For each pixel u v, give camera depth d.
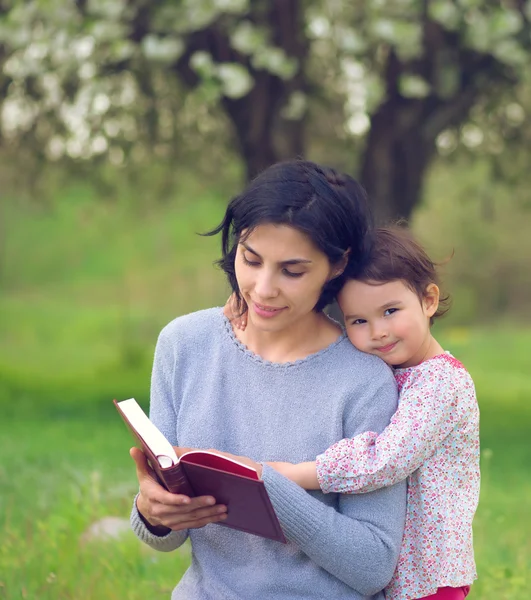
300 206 2.36
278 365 2.54
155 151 8.95
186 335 2.68
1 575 4.30
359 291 2.65
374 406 2.50
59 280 21.14
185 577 2.66
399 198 7.73
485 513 5.49
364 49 6.71
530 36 6.92
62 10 6.66
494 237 20.56
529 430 9.84
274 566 2.48
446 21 6.52
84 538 4.70
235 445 2.54
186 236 21.02
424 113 7.46
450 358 2.73
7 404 10.88
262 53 6.61
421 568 2.57
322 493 2.50
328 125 8.58
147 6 6.79
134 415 2.39
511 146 8.91
